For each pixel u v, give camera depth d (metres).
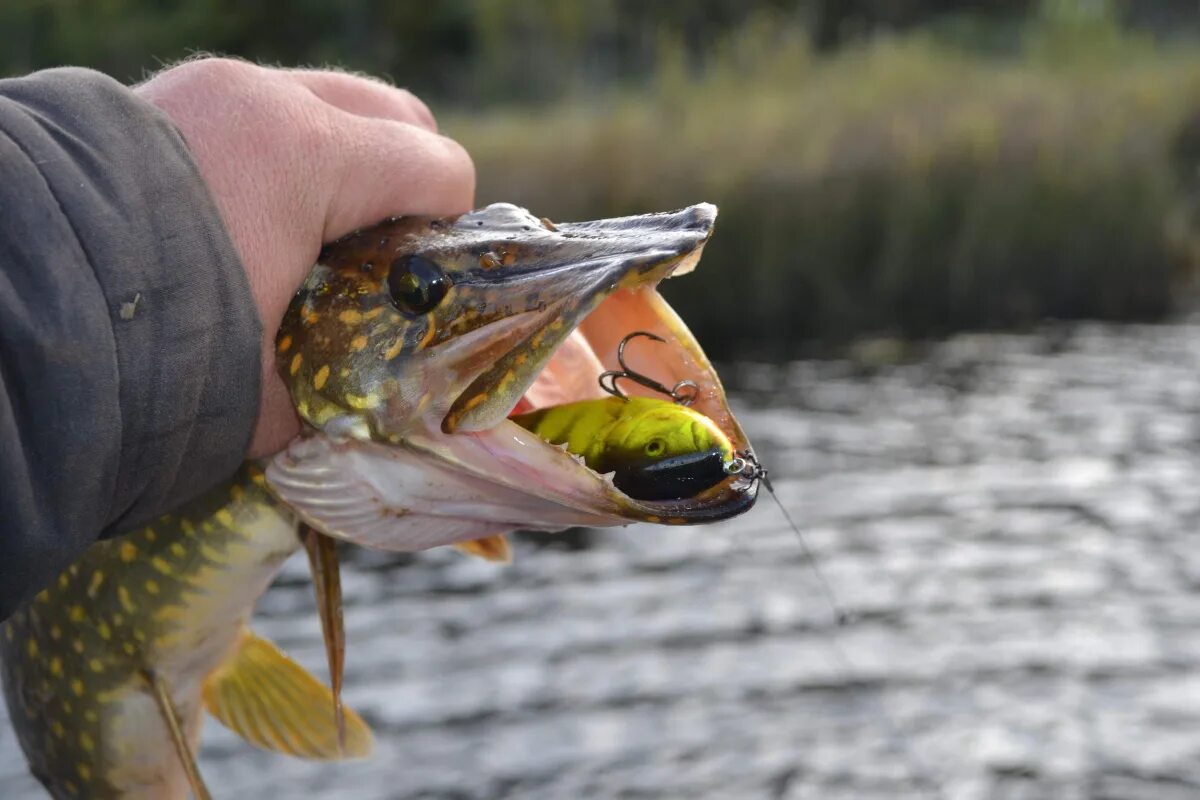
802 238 3.71
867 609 1.79
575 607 1.84
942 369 3.18
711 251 3.69
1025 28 7.12
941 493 2.27
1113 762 1.38
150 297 0.55
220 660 0.76
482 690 1.58
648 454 0.63
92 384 0.54
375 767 1.41
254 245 0.63
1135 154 3.85
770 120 4.09
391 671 1.64
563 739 1.46
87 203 0.55
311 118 0.64
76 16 6.09
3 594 0.54
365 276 0.65
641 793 1.34
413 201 0.66
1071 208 3.78
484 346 0.63
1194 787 1.33
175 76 0.63
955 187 3.77
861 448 2.54
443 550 2.11
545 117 4.56
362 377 0.65
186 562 0.72
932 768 1.38
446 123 4.58
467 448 0.64
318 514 0.67
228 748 1.46
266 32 6.65
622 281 0.62
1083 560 1.95
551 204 3.72
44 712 0.76
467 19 6.71
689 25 6.59
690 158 3.77
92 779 0.76
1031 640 1.68
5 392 0.53
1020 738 1.42
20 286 0.53
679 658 1.66
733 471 0.63
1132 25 7.04
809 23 6.77
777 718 1.49
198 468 0.58
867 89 4.48
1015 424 2.67
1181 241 3.89
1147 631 1.70
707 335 3.70
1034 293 3.79
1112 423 2.65
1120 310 3.79
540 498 0.64
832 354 3.43
